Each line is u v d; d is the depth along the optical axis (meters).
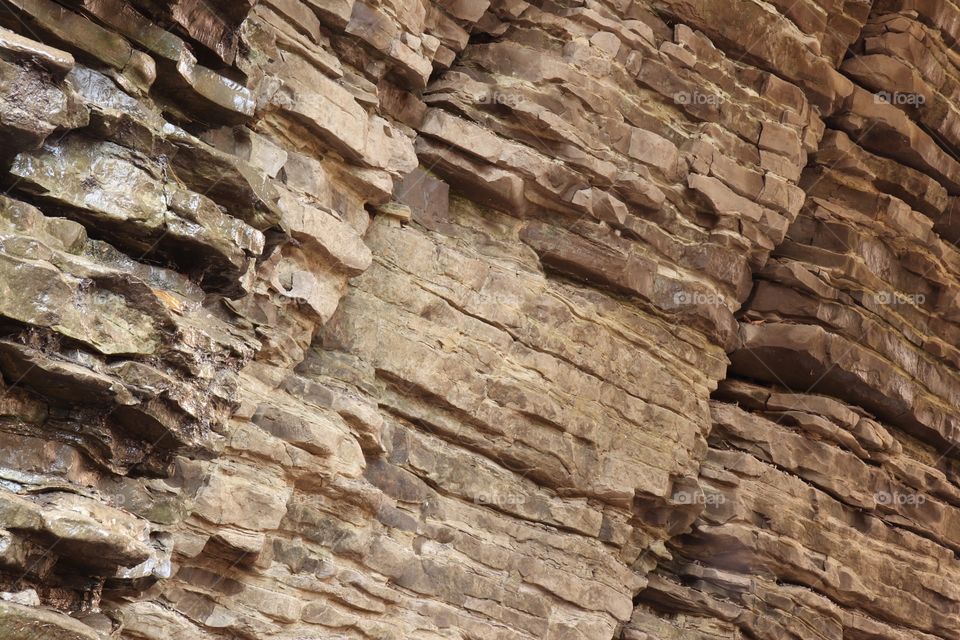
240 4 9.66
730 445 17.06
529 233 15.07
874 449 17.98
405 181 14.16
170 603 10.95
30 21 8.34
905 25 18.39
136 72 8.95
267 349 11.79
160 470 9.20
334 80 12.79
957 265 19.08
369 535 12.61
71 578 8.55
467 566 13.73
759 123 16.89
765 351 17.22
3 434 8.07
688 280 16.19
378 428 12.77
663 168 15.77
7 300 7.78
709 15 16.42
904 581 18.05
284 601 11.73
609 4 15.73
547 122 14.67
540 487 14.75
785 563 16.69
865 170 18.20
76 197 8.49
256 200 9.85
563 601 14.57
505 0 15.23
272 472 11.59
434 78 14.88
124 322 8.56
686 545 16.70
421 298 13.77
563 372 14.80
